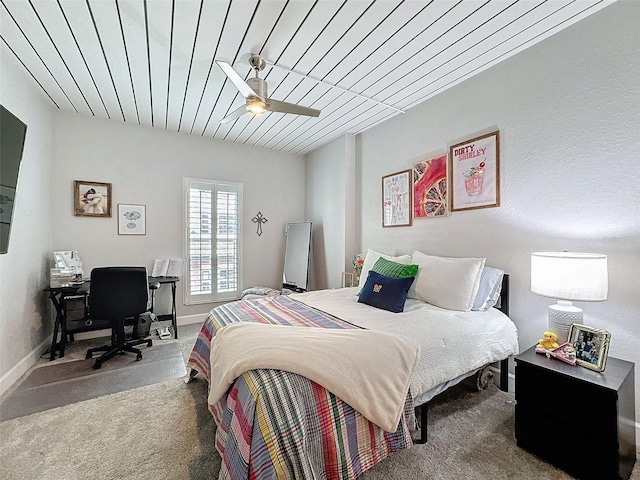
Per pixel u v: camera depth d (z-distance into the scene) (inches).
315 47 84.2
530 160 86.8
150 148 149.6
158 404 81.0
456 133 107.7
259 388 45.9
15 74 93.9
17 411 77.7
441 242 114.2
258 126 148.0
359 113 131.5
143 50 85.5
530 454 62.4
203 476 56.4
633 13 67.5
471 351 71.5
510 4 68.6
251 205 180.2
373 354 55.1
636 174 67.6
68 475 56.6
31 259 107.4
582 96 75.8
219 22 73.9
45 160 118.9
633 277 68.0
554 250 81.8
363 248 155.9
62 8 68.9
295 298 106.6
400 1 67.3
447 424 72.4
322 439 45.0
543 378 60.9
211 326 84.9
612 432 52.3
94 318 108.0
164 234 153.6
